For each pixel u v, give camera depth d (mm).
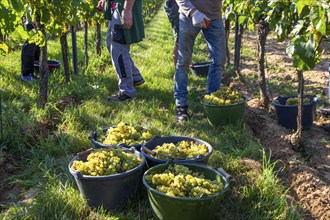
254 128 5578
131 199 3531
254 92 7469
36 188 3877
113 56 6434
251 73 8914
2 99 6078
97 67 9016
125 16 6074
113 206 3434
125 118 5496
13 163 4387
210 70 5969
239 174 4094
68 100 6297
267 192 3623
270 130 5402
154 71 8352
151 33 17109
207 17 5496
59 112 5695
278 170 4230
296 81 8211
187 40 5539
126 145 3930
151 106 6082
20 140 4695
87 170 3389
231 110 5250
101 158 3467
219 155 4426
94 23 9562
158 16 30250
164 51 11367
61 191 3600
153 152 3756
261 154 4695
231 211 3484
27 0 5211
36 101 6004
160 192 3035
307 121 5586
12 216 3307
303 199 3789
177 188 3107
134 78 6859
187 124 5434
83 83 7102
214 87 5973
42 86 5707
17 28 4637
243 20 6309
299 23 4195
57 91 6418
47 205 3350
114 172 3361
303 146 5016
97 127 5176
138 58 9883
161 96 6699
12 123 4918
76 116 5422
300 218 3414
